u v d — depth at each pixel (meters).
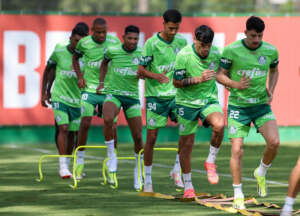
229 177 33.88
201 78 24.83
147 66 27.91
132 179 32.62
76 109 34.06
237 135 24.77
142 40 50.78
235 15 51.56
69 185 30.17
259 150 47.62
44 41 50.62
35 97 50.91
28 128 51.12
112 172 30.05
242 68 24.66
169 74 27.83
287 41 51.91
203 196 26.58
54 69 35.03
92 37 32.56
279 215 22.22
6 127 50.81
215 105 25.95
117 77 29.44
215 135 27.08
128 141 52.00
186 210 23.66
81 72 33.88
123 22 50.62
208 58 25.56
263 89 24.94
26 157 42.62
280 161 41.25
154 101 27.75
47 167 37.47
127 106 29.77
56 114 33.44
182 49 25.56
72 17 50.72
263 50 24.67
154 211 23.36
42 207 24.14
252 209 24.00
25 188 29.20
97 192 28.17
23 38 50.47
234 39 51.59
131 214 22.69
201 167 37.94
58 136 33.28
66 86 33.56
